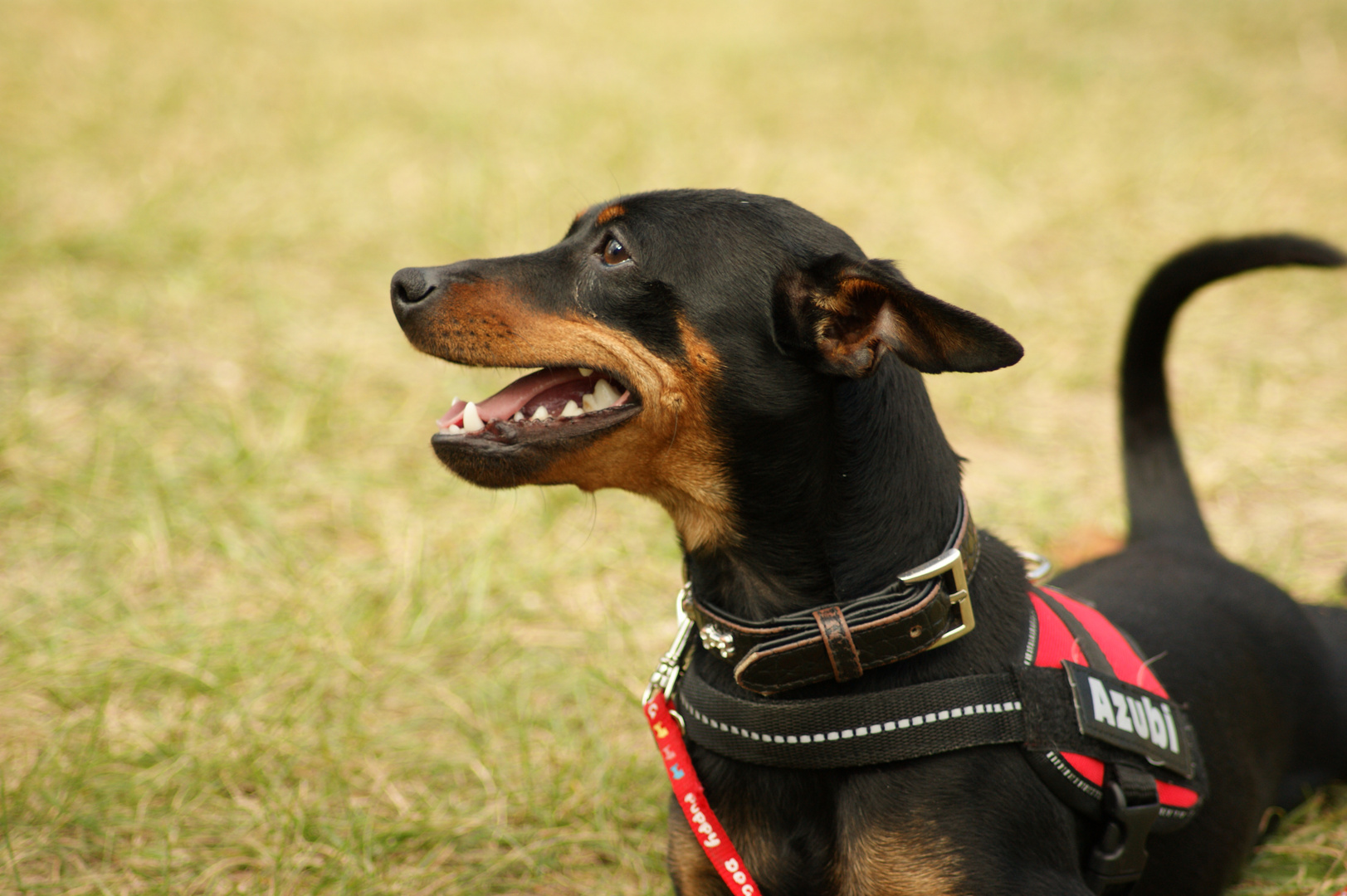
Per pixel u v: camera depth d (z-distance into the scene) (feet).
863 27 43.06
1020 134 29.91
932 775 6.85
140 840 9.41
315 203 24.13
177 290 19.77
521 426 7.71
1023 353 6.16
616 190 25.46
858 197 25.48
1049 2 45.50
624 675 11.72
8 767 10.06
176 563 13.35
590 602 13.20
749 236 7.45
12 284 19.62
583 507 14.97
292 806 9.76
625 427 7.55
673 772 7.43
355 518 14.38
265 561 13.35
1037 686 6.95
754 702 7.09
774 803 7.24
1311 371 18.51
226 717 10.83
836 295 7.03
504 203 24.36
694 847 7.57
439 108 31.17
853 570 7.11
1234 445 16.51
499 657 12.14
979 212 24.99
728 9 47.01
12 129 27.04
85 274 20.26
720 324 7.33
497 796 10.16
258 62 35.50
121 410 16.12
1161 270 10.36
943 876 6.75
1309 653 9.64
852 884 7.03
